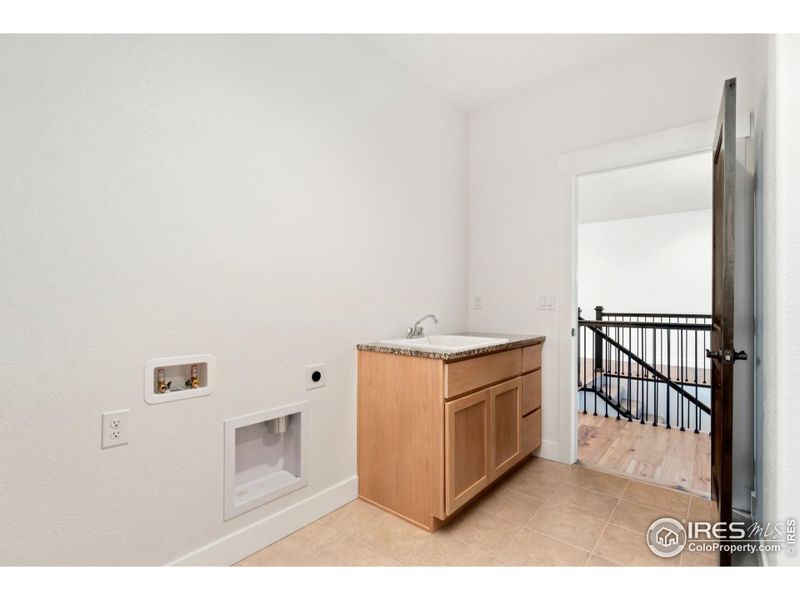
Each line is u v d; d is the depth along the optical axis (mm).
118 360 1337
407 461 1950
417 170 2648
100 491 1298
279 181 1823
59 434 1223
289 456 1927
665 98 2279
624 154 2396
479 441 2062
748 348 1852
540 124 2771
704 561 1604
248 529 1678
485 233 3057
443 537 1797
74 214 1249
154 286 1423
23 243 1158
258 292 1738
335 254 2084
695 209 5980
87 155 1273
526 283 2836
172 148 1470
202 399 1548
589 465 2617
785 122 1163
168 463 1453
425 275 2713
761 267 1627
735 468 1875
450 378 1850
